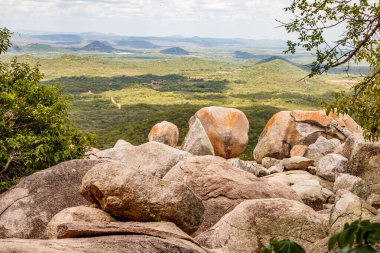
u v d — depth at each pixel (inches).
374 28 408.2
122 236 302.7
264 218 429.4
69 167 552.7
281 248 114.1
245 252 409.7
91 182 406.0
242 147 1079.0
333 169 824.3
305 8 437.7
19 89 704.4
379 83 419.5
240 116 1102.4
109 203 387.9
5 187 587.8
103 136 4084.6
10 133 646.5
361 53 431.8
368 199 687.7
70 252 252.2
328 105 455.5
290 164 903.7
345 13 428.8
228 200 595.5
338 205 455.5
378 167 810.8
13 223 476.7
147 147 786.2
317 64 434.3
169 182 394.0
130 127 4244.6
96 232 307.6
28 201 499.8
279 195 610.5
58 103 715.4
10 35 735.1
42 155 647.1
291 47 447.5
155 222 377.4
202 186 617.0
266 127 1133.7
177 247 292.0
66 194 520.1
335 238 109.3
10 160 611.8
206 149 943.0
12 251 236.1
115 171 399.2
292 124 1086.4
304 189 743.7
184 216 386.9
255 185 615.2
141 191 383.2
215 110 1096.8
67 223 319.9
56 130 668.1
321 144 1015.6
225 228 432.8
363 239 106.7
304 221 426.0
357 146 837.2
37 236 473.1
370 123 445.4
